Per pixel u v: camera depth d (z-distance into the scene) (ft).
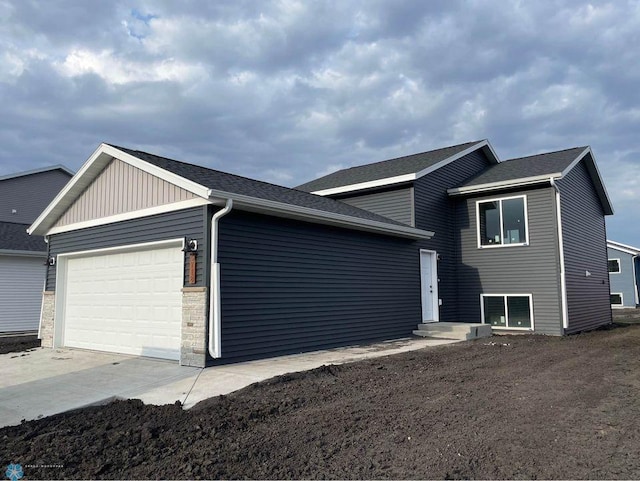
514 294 48.03
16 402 21.61
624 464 12.91
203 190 26.35
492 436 15.19
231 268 28.02
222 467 13.26
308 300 33.24
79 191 37.45
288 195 36.14
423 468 12.78
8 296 56.34
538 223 47.11
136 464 13.76
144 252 32.12
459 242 52.19
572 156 51.65
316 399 20.01
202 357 26.40
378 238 41.19
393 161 60.39
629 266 113.19
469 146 55.88
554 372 25.48
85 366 29.17
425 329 44.19
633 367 26.96
